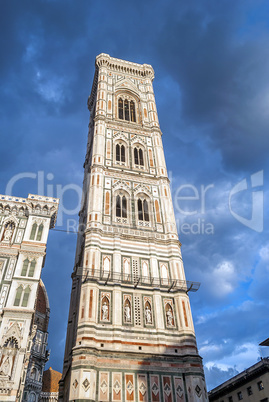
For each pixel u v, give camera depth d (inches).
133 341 1241.4
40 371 2630.4
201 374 1200.2
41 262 1467.8
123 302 1349.7
